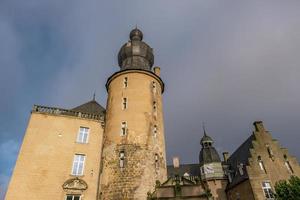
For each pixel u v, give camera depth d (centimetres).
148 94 3055
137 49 3569
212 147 4797
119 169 2481
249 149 3553
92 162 2808
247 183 3306
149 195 2180
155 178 2512
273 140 3600
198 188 2158
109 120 2966
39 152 2630
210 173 4297
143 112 2858
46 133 2778
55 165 2623
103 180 2528
